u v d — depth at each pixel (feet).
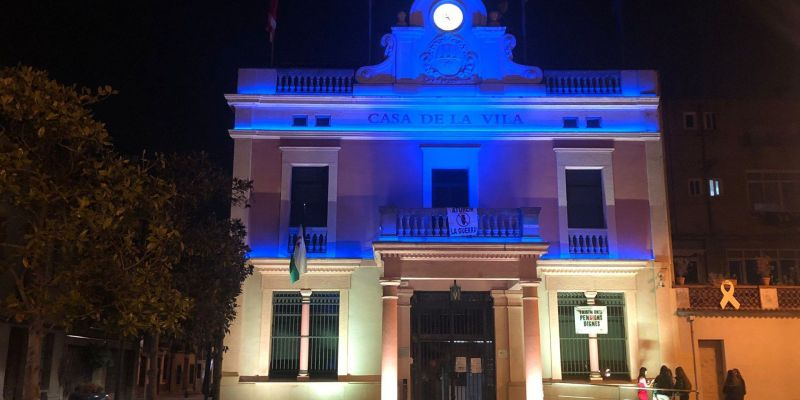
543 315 66.80
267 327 66.80
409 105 71.36
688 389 58.59
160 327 41.32
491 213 62.34
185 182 58.29
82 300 38.09
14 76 38.99
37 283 39.42
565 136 70.54
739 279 83.30
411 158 70.49
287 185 69.67
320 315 67.87
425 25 73.10
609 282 67.82
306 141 70.49
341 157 70.44
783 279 80.38
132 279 39.83
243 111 71.15
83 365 79.66
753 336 66.74
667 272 67.67
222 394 64.85
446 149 70.38
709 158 85.97
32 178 37.37
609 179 69.92
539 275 67.51
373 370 65.82
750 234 84.38
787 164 86.17
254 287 67.72
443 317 67.15
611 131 70.64
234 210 68.69
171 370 154.92
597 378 65.77
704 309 66.59
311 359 66.85
